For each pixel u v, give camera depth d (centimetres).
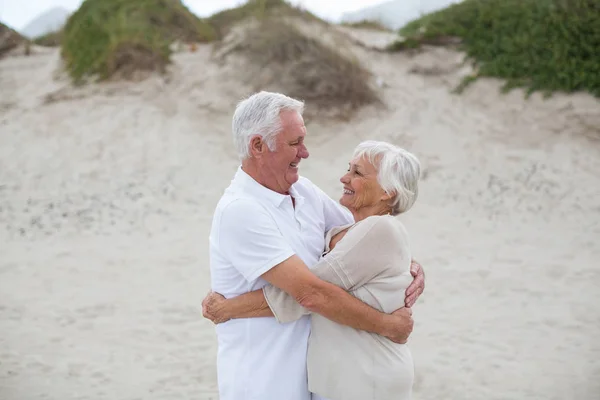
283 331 246
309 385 249
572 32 1077
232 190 251
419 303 637
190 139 1027
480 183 922
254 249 236
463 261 729
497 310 617
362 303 236
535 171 934
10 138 1060
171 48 1226
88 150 1021
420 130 1038
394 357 246
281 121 240
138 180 952
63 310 636
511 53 1118
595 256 729
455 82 1134
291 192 259
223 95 1098
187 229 833
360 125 1048
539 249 754
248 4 1324
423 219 845
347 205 261
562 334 566
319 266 238
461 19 1231
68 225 849
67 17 1303
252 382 246
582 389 476
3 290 684
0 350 553
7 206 902
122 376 511
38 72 1265
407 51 1223
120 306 643
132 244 798
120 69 1176
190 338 576
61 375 512
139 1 1274
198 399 474
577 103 1027
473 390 480
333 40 1189
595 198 866
